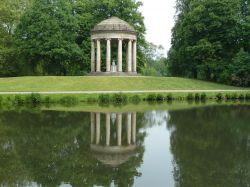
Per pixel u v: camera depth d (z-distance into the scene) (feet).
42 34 221.87
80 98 150.00
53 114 105.40
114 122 91.71
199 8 238.27
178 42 269.44
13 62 251.19
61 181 44.60
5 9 245.24
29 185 43.24
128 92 167.63
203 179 44.88
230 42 244.42
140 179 45.50
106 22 216.74
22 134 74.08
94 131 79.05
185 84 207.51
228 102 155.94
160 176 46.47
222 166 50.75
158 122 92.12
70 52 226.38
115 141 68.90
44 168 50.16
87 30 244.83
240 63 224.94
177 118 99.09
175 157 56.29
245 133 76.23
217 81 247.91
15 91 168.25
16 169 49.52
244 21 244.63
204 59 242.58
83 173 48.03
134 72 220.64
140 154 58.44
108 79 194.39
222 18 236.84
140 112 112.47
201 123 90.48
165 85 197.77
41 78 194.59
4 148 61.62
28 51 223.30
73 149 61.72
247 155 57.00
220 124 88.58
